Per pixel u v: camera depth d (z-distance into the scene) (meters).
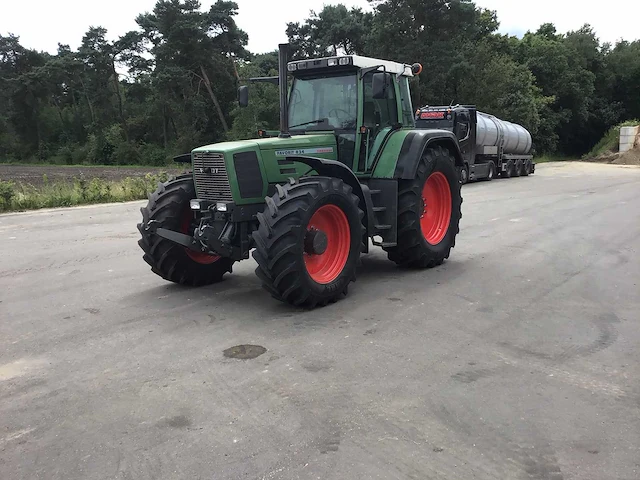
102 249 8.66
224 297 5.86
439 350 4.25
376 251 8.20
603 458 2.80
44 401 3.53
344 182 5.79
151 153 53.84
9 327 4.99
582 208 12.66
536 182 20.64
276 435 3.05
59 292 6.15
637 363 3.98
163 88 46.66
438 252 6.97
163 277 6.25
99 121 60.94
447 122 18.45
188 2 45.41
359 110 6.14
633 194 15.66
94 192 16.08
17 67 69.19
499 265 7.13
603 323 4.85
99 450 2.95
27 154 65.00
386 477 2.65
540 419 3.19
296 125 6.58
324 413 3.29
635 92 50.88
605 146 41.62
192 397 3.53
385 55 32.91
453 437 3.00
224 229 5.46
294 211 4.96
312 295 5.18
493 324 4.84
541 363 3.99
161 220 5.96
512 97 36.00
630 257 7.51
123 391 3.65
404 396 3.49
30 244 9.16
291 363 4.04
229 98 49.22
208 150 5.47
